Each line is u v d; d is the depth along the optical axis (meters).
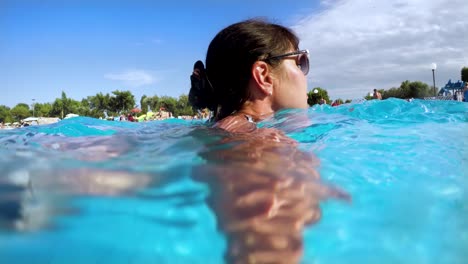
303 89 0.68
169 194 0.31
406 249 0.26
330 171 0.40
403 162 0.49
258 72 0.63
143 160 0.42
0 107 33.00
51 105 33.66
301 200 0.31
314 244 0.26
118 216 0.28
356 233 0.27
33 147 0.58
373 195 0.35
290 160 0.41
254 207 0.29
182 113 21.53
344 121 0.80
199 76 0.71
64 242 0.24
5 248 0.24
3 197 0.30
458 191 0.38
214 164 0.38
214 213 0.28
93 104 29.78
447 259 0.25
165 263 0.23
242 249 0.25
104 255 0.24
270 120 0.64
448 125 0.87
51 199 0.30
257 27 0.65
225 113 0.67
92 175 0.36
